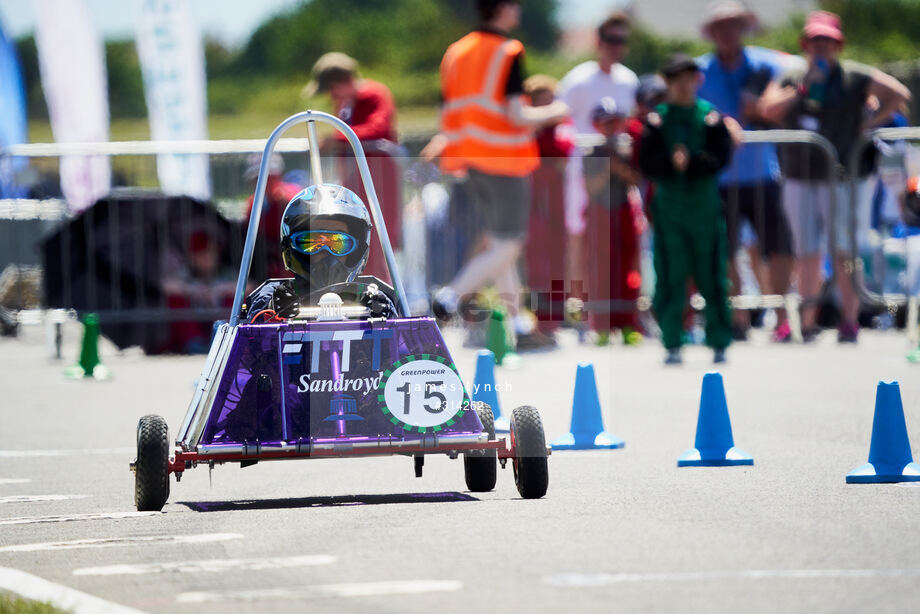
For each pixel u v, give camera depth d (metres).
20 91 80.88
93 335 50.34
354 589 17.64
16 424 38.56
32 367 54.91
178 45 77.19
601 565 18.66
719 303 48.81
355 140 26.36
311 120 26.50
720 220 48.47
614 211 53.84
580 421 31.44
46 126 186.75
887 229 55.97
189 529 22.56
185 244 56.72
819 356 50.53
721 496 24.45
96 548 21.25
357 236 25.92
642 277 60.97
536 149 47.56
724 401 28.84
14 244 61.72
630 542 20.19
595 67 57.28
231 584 18.25
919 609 16.20
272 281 26.41
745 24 56.47
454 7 198.75
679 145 47.25
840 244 55.12
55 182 61.88
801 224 55.66
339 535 21.38
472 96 45.78
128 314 56.97
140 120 193.00
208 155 59.03
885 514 22.31
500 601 16.78
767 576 17.88
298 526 22.36
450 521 22.27
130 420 38.66
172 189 62.62
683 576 17.92
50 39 78.94
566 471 28.09
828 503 23.48
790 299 56.38
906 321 60.00
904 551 19.38
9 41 80.62
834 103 55.03
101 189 61.91
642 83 53.38
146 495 24.20
